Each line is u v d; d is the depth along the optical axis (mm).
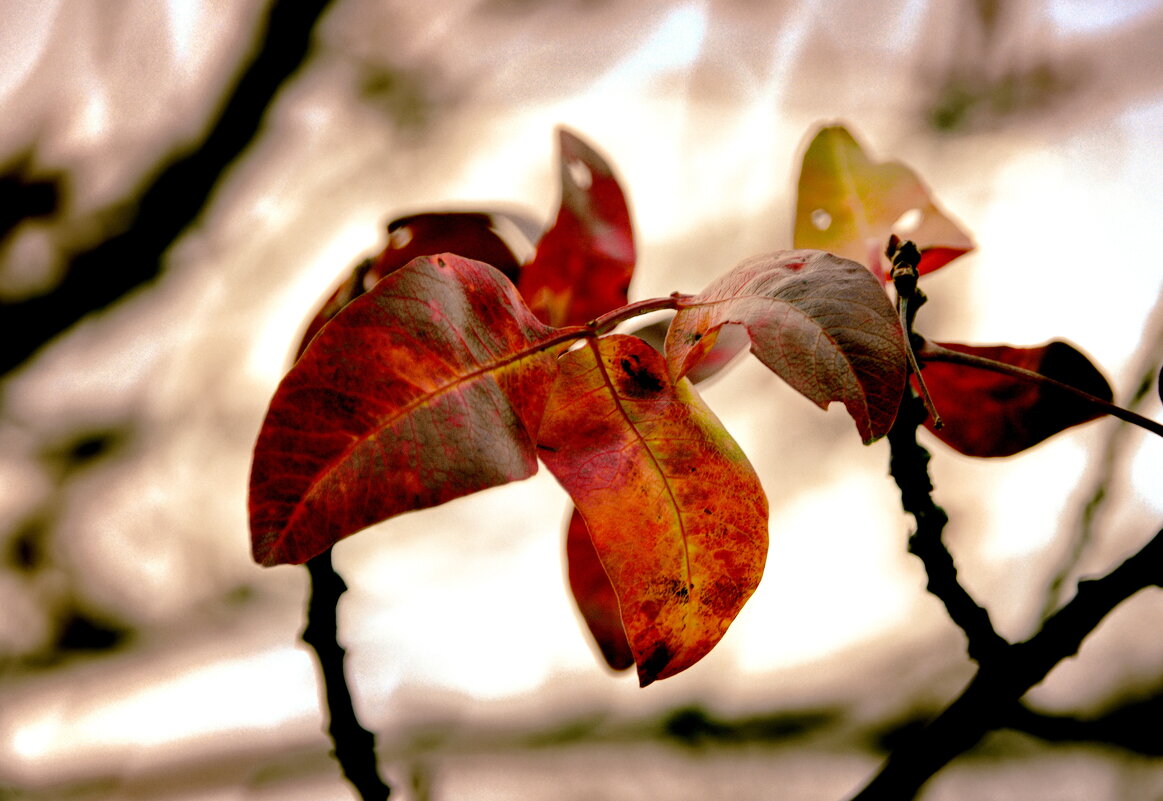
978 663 548
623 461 503
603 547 499
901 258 543
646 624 497
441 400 488
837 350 484
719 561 501
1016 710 551
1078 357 542
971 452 549
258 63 1484
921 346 538
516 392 496
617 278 535
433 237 533
